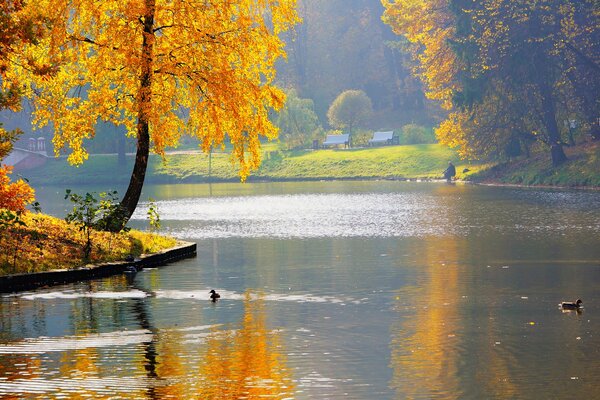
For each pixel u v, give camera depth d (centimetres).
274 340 2822
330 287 3909
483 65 11506
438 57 13075
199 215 8381
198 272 4406
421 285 3938
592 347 2711
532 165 12406
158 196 11838
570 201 8719
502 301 3512
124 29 4700
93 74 4916
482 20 11300
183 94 5184
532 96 11856
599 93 11456
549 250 5062
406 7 13612
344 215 8038
